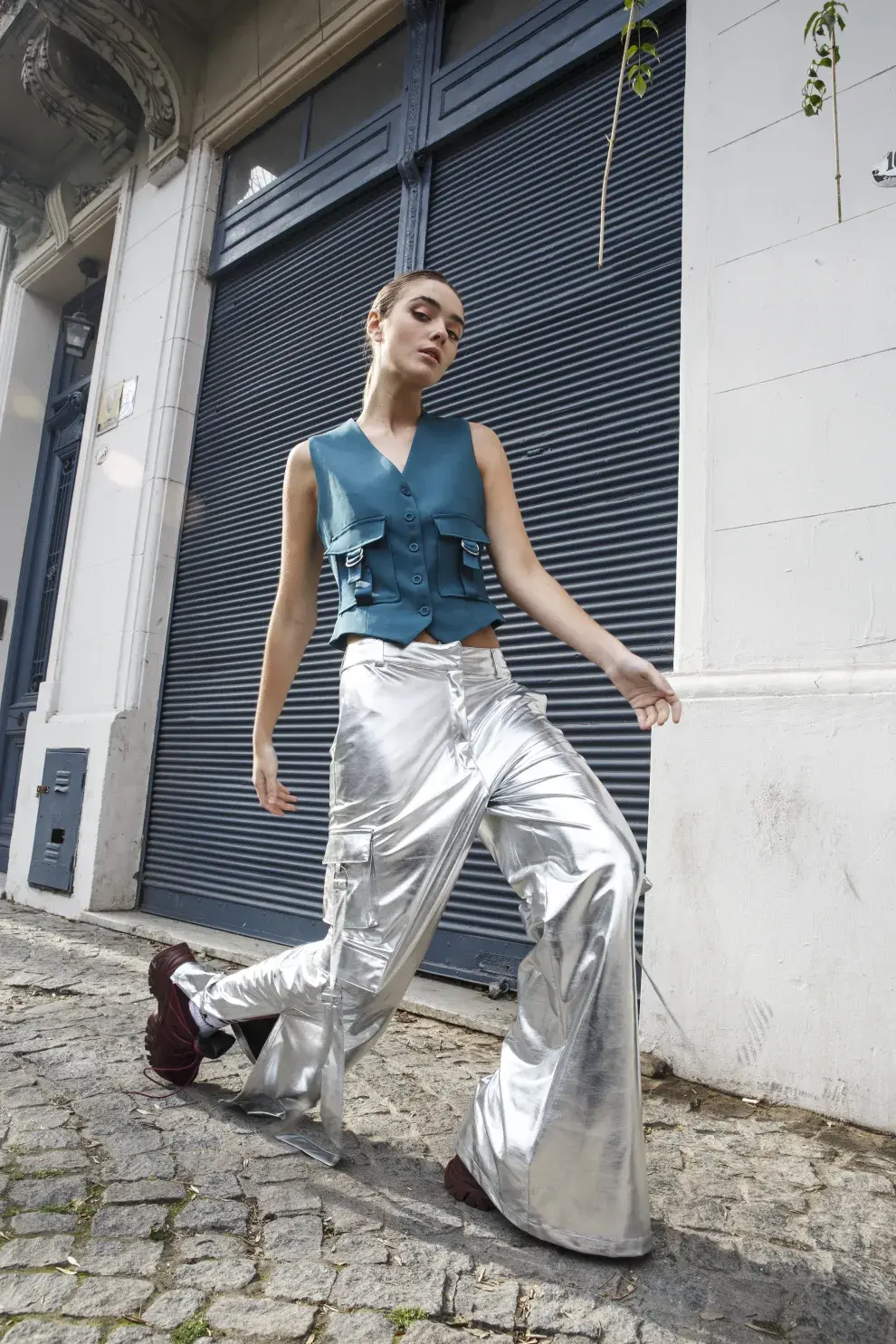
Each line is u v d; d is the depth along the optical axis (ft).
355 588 5.63
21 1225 4.96
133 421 20.20
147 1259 4.65
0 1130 6.31
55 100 22.22
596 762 11.10
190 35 20.75
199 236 20.04
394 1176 5.86
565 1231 4.86
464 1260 4.77
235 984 6.71
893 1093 7.35
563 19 13.66
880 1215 5.72
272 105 19.10
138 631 18.47
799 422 9.27
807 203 9.65
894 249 8.90
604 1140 4.81
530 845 5.08
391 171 15.96
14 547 26.45
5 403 27.09
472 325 14.01
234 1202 5.35
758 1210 5.71
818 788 8.23
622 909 4.76
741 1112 7.75
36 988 11.18
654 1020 8.87
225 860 16.19
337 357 16.53
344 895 5.57
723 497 9.70
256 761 6.47
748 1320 4.39
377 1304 4.32
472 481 5.83
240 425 18.40
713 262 10.36
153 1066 7.38
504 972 11.44
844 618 8.58
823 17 8.30
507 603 12.56
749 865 8.50
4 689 25.43
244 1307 4.25
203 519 18.72
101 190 24.39
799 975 8.04
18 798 20.43
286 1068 6.35
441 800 5.30
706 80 10.94
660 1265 4.87
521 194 13.91
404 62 16.63
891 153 9.10
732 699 8.89
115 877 17.66
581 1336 4.17
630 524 11.31
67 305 28.14
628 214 12.34
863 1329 4.38
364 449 5.90
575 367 12.45
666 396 11.32
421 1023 10.50
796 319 9.51
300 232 18.15
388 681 5.50
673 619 10.64
